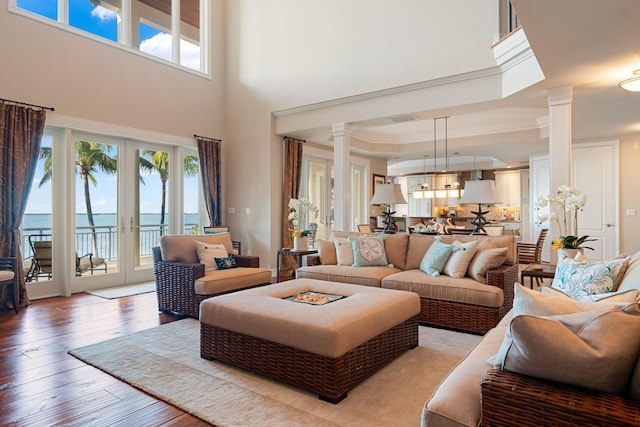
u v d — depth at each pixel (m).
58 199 4.96
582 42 3.06
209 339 2.77
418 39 4.98
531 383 1.25
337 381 2.16
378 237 4.52
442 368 2.64
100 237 5.39
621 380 1.15
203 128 6.65
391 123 5.70
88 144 5.27
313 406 2.13
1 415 2.04
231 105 6.97
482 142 7.32
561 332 1.21
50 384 2.40
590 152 6.63
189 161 6.59
